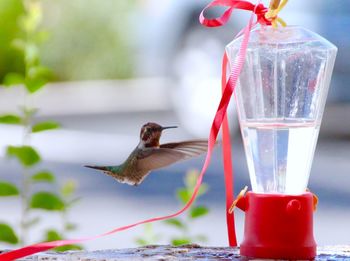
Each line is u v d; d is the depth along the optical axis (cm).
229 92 388
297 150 403
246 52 400
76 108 2439
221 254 423
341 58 1395
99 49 2744
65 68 2780
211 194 1253
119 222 1077
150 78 2469
